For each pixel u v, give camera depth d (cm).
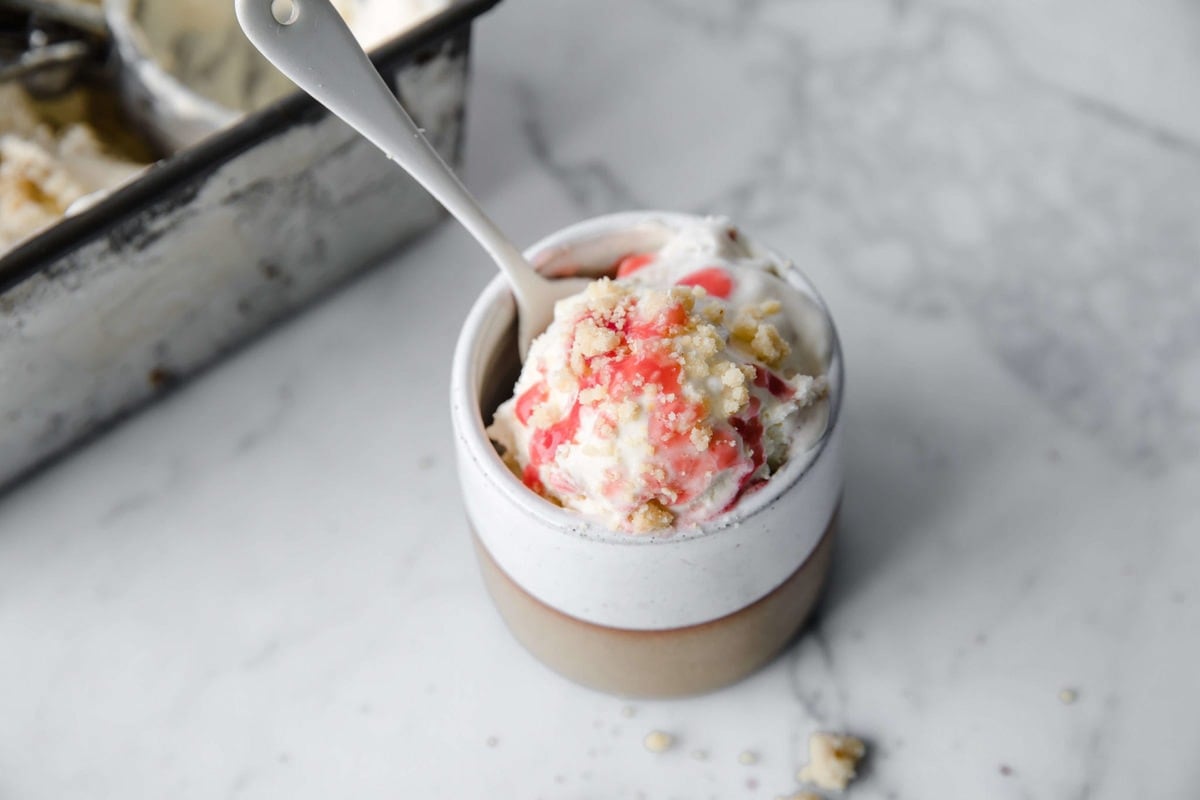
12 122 50
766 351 36
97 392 45
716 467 34
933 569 44
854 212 50
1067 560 43
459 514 45
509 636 43
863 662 42
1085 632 42
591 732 42
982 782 41
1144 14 53
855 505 45
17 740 42
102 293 42
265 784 41
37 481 46
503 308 38
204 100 49
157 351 45
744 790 41
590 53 53
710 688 41
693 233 38
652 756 41
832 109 52
